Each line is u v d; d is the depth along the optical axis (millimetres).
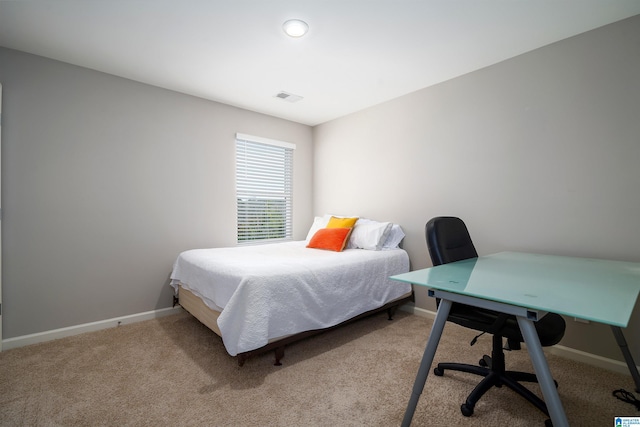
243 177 3539
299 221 4078
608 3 1760
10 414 1473
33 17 1867
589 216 2049
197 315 2422
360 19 1900
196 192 3146
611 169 1966
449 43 2182
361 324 2717
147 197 2840
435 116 2877
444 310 1258
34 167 2309
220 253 2723
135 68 2539
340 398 1609
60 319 2412
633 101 1884
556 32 2055
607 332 1964
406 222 3131
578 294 1080
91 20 1902
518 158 2365
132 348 2191
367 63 2463
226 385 1724
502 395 1640
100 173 2592
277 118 3816
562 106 2154
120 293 2693
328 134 3973
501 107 2451
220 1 1729
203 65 2492
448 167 2789
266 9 1801
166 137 2949
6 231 2203
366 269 2541
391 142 3254
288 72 2617
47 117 2359
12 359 2029
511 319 1438
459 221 1983
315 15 1857
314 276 2127
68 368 1908
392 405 1554
